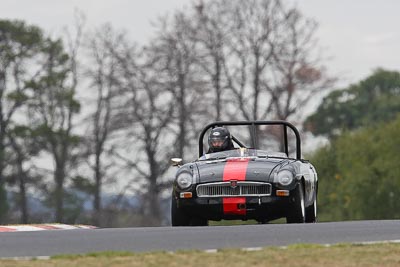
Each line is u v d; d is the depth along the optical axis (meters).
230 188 59.50
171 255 37.25
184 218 61.31
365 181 198.25
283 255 37.28
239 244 41.97
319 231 47.56
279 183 59.50
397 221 56.50
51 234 47.25
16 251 40.03
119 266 34.97
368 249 39.09
